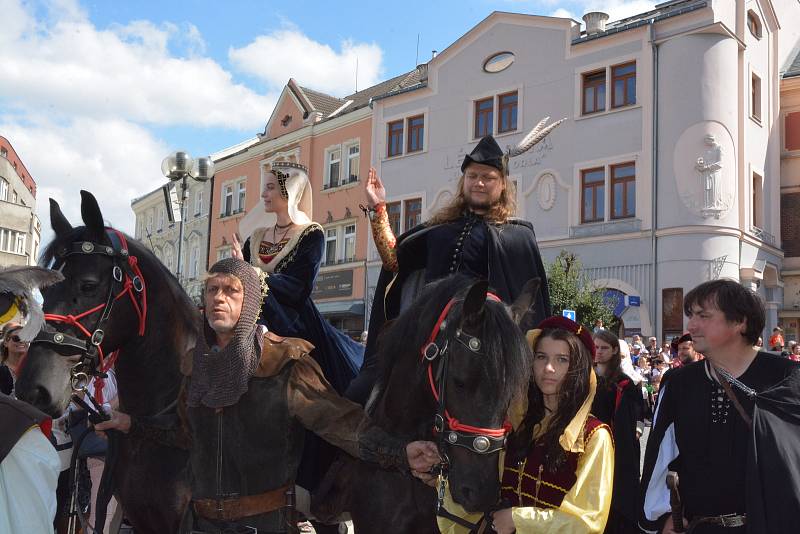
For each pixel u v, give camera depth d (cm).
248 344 279
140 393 345
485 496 242
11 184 3603
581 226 2014
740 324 295
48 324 307
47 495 234
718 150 1859
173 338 350
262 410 283
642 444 1029
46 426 238
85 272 317
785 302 2203
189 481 327
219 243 3244
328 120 2731
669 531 304
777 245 2155
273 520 288
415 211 2412
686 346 737
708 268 1842
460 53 2317
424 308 277
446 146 2331
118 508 399
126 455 340
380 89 2928
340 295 2625
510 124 2202
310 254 414
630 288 1916
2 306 231
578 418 278
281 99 3039
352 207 2617
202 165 1238
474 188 374
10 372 436
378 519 295
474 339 247
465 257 362
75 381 317
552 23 2103
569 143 2056
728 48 1897
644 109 1925
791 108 2225
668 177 1880
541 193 2102
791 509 262
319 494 317
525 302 288
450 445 248
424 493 290
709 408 298
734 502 288
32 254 3525
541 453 286
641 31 1938
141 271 340
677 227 1852
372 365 357
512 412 290
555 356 281
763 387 288
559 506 272
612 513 420
